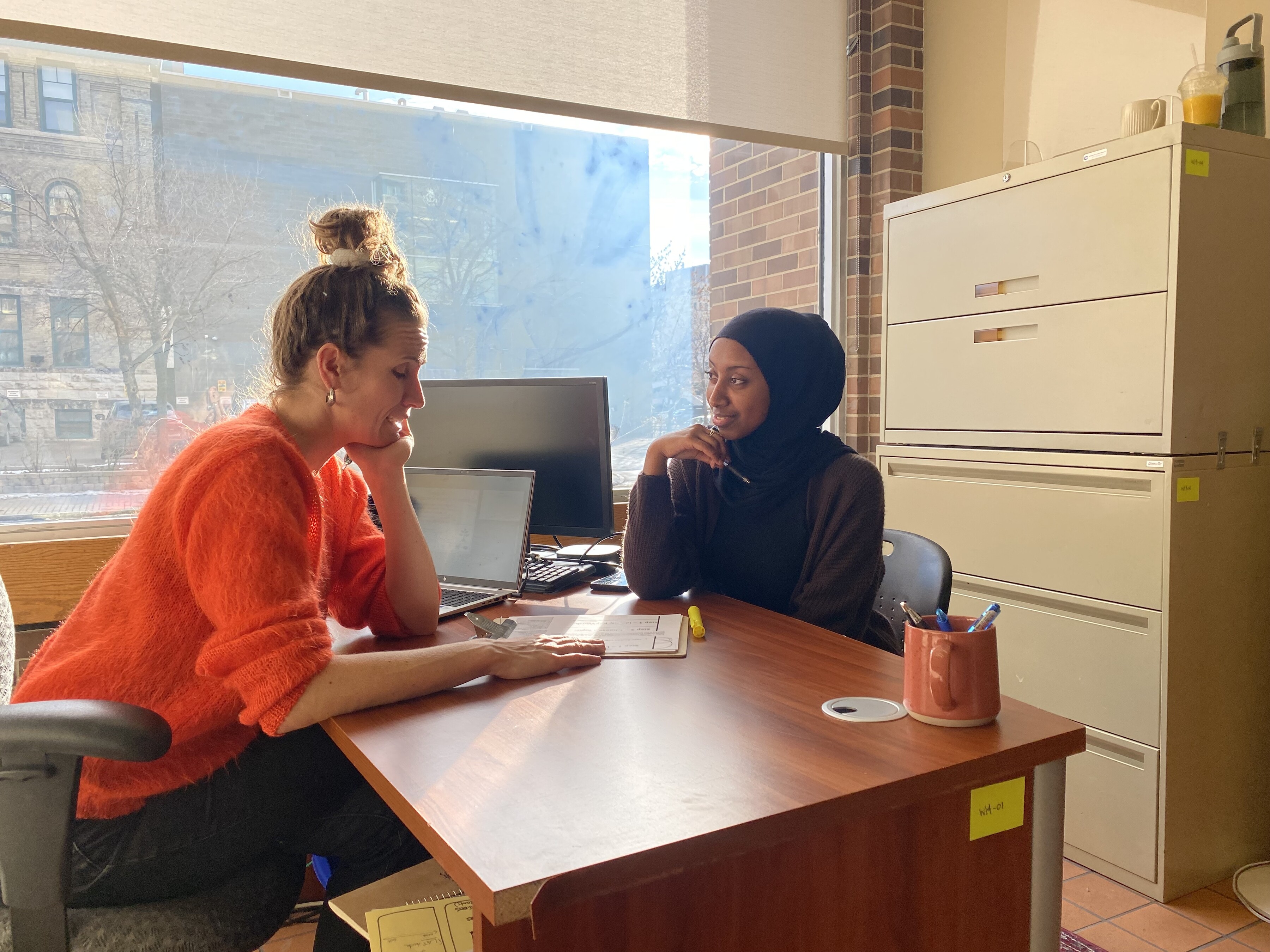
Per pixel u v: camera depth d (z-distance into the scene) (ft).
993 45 8.77
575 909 2.26
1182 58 7.22
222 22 6.62
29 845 2.91
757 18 8.93
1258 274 6.24
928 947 2.85
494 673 3.60
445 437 6.37
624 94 8.25
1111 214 6.20
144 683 3.39
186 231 7.00
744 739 2.94
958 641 3.01
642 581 5.18
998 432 7.13
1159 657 6.08
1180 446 5.95
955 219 7.41
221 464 3.36
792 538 5.40
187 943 3.42
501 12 7.63
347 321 3.77
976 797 2.89
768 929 2.55
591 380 5.82
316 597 3.44
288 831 3.76
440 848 2.30
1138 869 6.35
